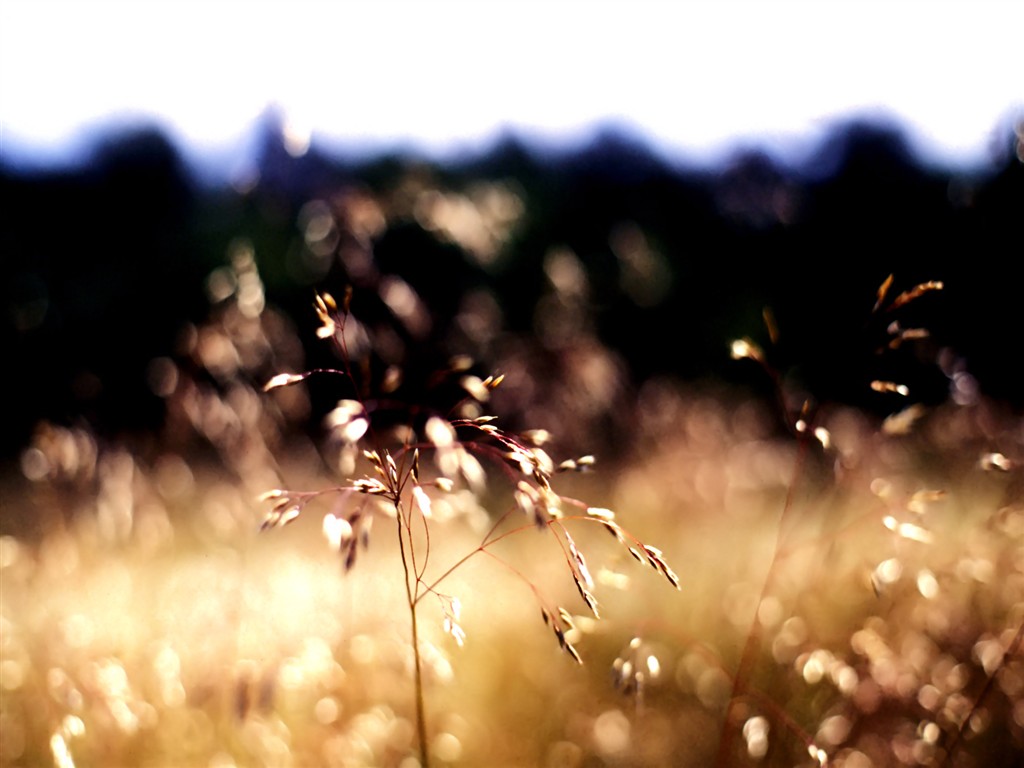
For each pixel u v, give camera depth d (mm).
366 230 3602
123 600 3307
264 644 2709
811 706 2783
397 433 1880
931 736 2170
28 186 9984
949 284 3416
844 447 3004
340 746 2523
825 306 7766
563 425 4535
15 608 3260
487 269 7695
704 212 9688
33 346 7496
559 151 10922
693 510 4496
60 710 2568
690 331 8742
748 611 3236
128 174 10125
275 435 3430
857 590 2812
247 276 3502
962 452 3514
